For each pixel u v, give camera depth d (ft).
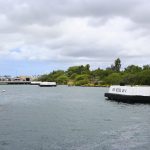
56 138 169.17
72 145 153.69
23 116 263.49
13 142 159.53
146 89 357.61
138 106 337.72
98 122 228.43
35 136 174.29
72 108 341.00
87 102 428.56
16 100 469.98
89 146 151.74
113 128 200.75
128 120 238.27
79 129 197.26
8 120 238.07
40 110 317.22
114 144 155.74
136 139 166.40
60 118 251.60
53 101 454.40
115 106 348.38
